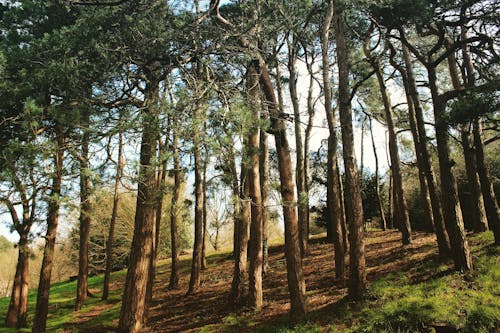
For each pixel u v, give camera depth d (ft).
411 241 46.91
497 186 61.98
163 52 29.58
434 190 36.68
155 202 29.35
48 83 25.20
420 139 38.96
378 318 25.61
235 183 37.45
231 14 40.96
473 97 27.89
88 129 23.13
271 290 41.57
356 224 32.01
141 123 23.47
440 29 33.50
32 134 23.12
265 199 51.42
